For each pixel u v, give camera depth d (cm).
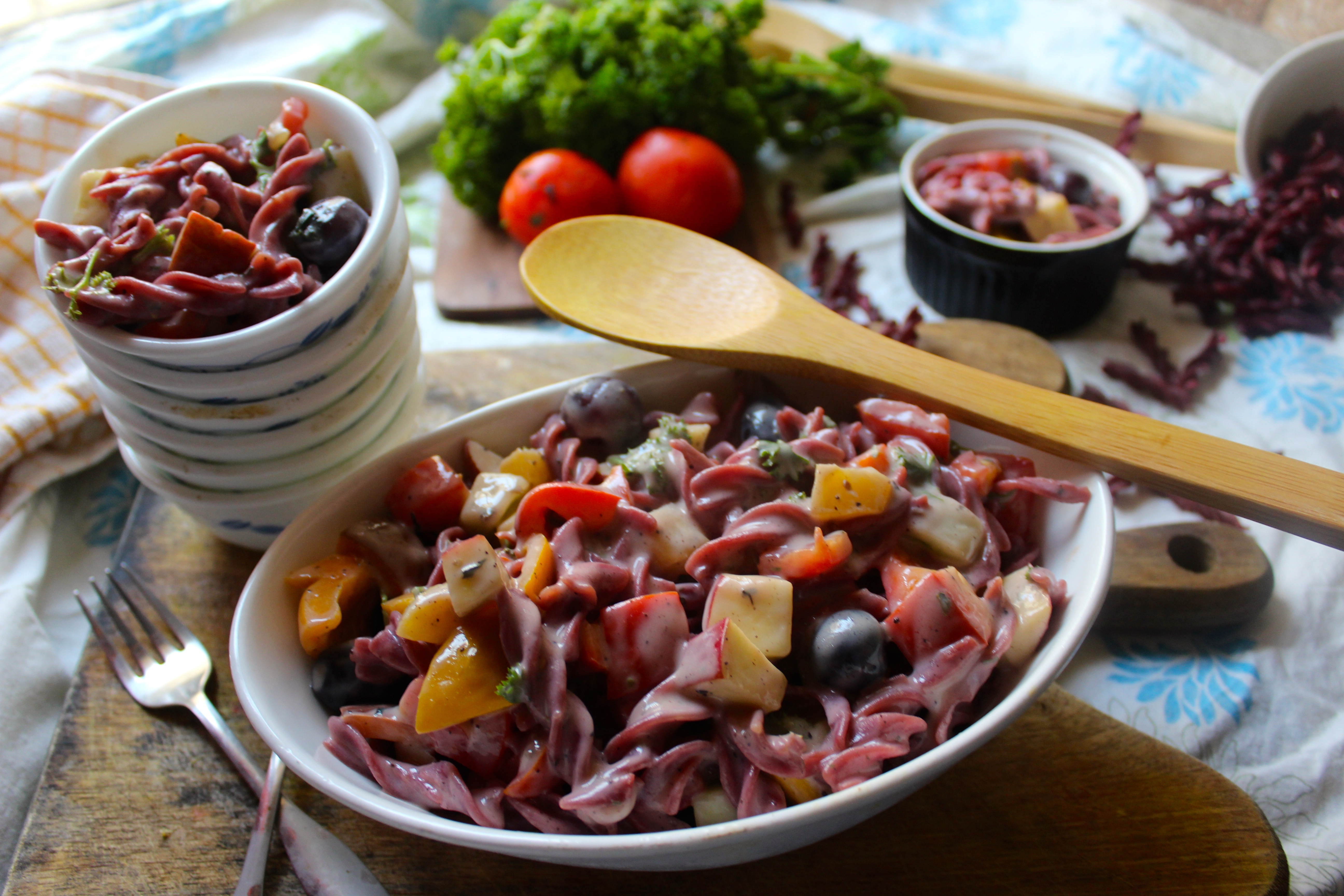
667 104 56
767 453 36
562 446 39
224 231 36
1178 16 62
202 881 35
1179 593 40
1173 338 52
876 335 40
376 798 32
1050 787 36
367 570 36
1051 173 53
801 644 35
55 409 45
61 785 37
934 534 35
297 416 38
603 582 35
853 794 31
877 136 61
